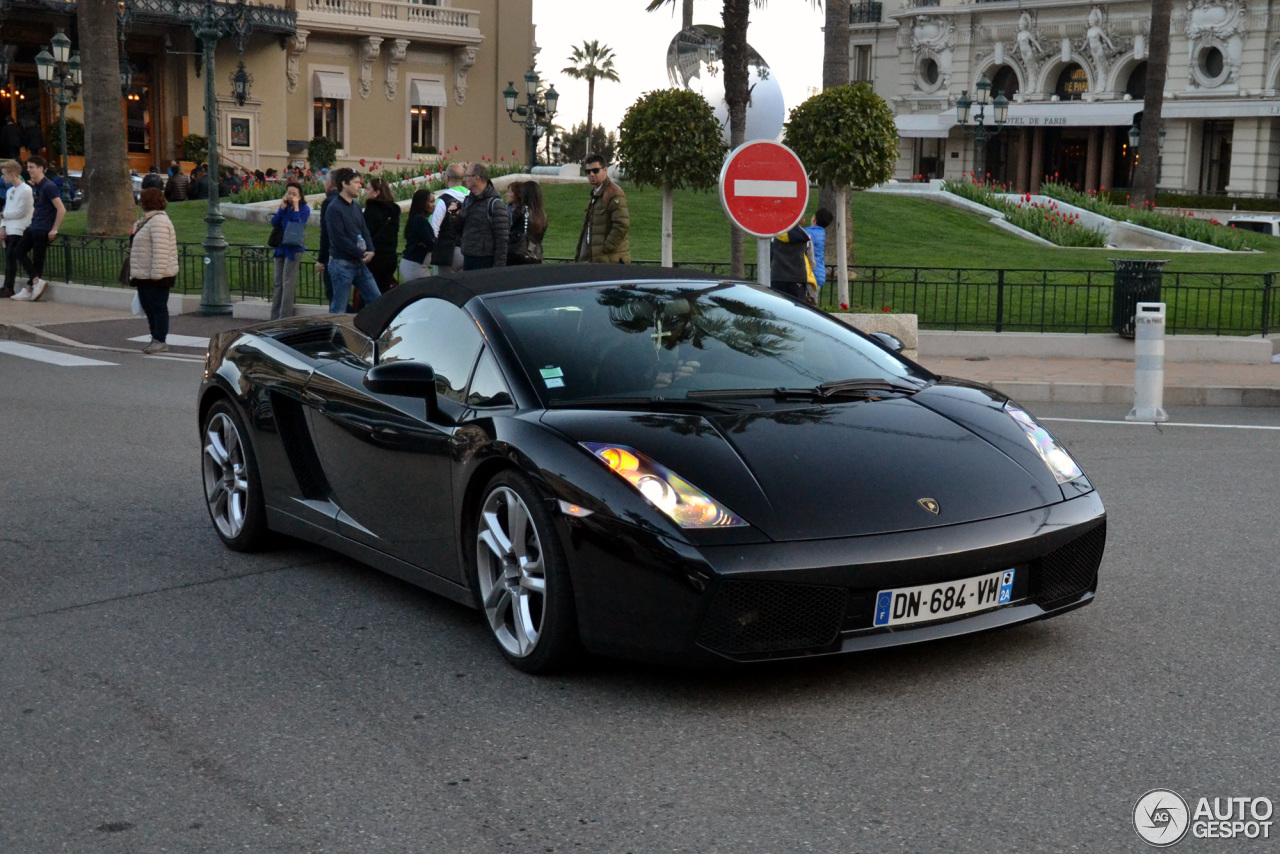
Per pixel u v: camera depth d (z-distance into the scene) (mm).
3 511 6668
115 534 6199
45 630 4738
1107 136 56750
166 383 11594
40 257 19391
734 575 3627
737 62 16141
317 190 31109
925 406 4445
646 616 3752
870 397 4457
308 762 3504
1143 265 13953
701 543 3672
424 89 50844
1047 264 21812
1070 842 2959
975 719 3719
